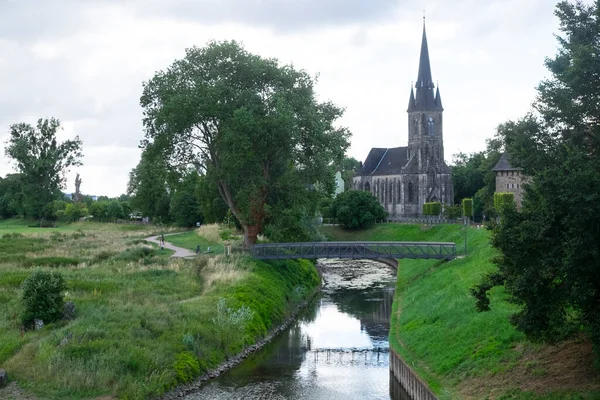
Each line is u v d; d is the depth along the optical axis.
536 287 22.88
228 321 40.97
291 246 64.62
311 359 41.09
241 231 94.38
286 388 34.72
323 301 64.19
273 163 68.38
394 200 159.88
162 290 48.12
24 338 34.84
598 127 26.53
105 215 143.25
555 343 26.72
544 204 23.09
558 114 27.33
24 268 54.78
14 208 156.12
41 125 134.75
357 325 52.25
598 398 22.53
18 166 133.62
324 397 33.25
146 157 65.31
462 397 27.70
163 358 33.91
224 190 68.12
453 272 54.56
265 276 57.75
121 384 30.34
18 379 30.39
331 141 65.25
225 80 62.56
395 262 92.44
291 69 65.75
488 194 110.81
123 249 69.62
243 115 58.06
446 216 127.56
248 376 36.81
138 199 131.12
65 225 134.50
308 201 66.56
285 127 59.62
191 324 39.47
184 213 121.06
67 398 28.92
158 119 61.81
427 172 153.62
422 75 154.88
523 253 23.36
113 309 40.84
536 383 25.95
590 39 27.52
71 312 38.91
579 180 21.88
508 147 29.03
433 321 40.56
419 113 154.50
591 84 26.08
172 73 64.50
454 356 32.28
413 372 32.25
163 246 78.25
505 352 30.00
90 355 32.41
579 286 22.20
